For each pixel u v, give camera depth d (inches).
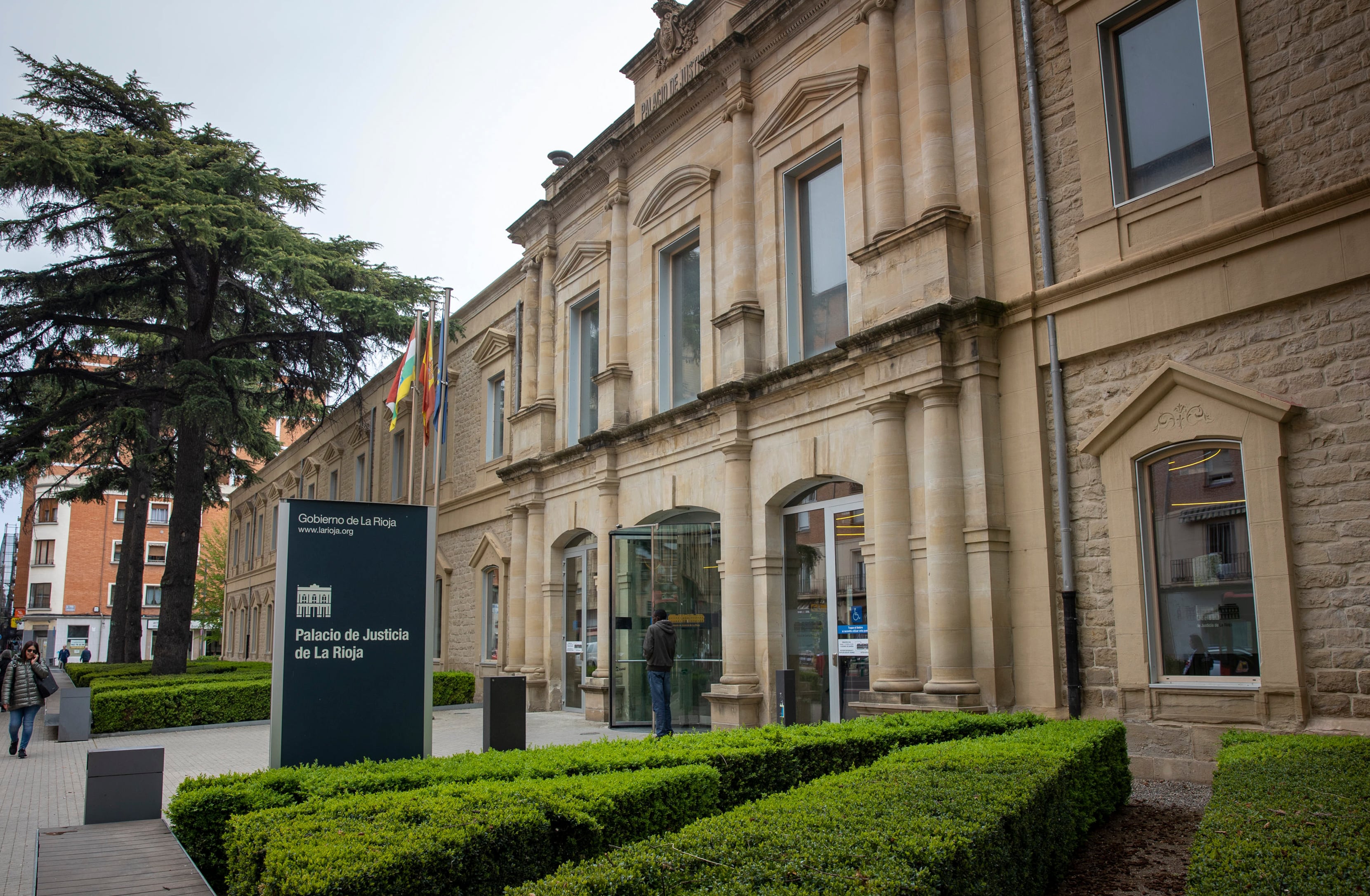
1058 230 393.4
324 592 345.7
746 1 604.7
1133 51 377.4
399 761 286.8
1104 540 363.6
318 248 936.3
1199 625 336.5
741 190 566.9
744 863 144.0
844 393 480.4
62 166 765.3
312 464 1626.5
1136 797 306.2
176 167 828.0
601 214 743.1
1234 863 141.7
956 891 150.6
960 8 435.2
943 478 407.5
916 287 431.2
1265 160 325.7
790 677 439.5
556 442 791.1
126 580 1302.9
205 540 2704.2
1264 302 319.0
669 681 540.7
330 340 974.4
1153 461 354.0
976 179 420.5
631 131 676.7
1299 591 303.9
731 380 552.1
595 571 727.1
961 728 326.6
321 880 146.4
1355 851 142.7
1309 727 294.7
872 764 247.1
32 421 924.6
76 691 661.9
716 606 573.0
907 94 459.8
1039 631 379.9
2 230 841.5
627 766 259.9
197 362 882.8
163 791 399.9
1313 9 317.1
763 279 553.0
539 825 184.2
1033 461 389.7
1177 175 358.3
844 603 490.6
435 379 785.6
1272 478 311.1
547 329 809.5
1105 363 370.6
